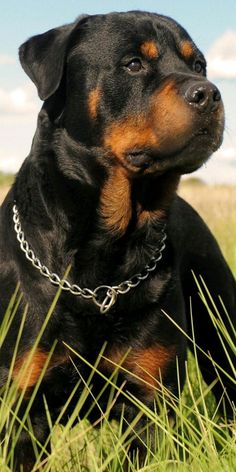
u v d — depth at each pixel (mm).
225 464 1523
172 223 1837
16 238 1709
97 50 1722
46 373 1679
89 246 1688
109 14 1753
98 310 1676
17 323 1669
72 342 1676
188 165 1685
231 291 2016
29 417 1680
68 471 1634
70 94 1739
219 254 2010
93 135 1705
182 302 1746
